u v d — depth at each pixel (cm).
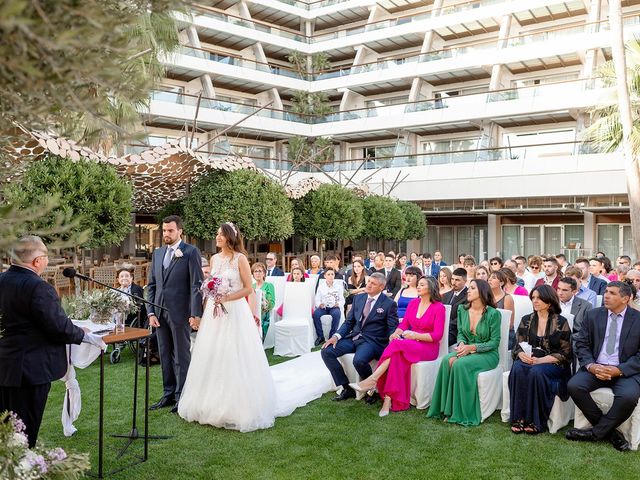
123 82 169
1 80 144
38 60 137
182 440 458
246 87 3105
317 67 3256
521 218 2506
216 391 489
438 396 528
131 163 1027
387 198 2145
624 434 460
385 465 407
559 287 626
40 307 340
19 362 344
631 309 484
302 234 1727
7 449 237
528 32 2802
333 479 381
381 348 596
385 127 2852
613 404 451
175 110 2505
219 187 1279
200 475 386
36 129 173
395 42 3130
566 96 2328
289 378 633
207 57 2836
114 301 430
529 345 505
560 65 2673
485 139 2522
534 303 516
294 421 514
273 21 3469
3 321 345
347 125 2980
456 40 3052
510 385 502
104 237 932
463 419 510
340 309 902
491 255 2544
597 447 450
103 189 927
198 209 1293
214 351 496
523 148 2341
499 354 553
